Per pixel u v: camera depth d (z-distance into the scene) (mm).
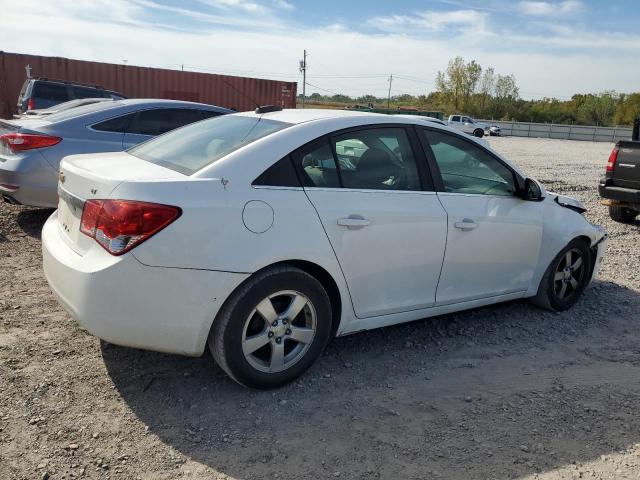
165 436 2779
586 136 57531
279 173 3135
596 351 4082
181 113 7176
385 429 2949
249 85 20438
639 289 5531
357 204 3350
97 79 18297
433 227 3676
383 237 3449
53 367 3334
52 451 2598
